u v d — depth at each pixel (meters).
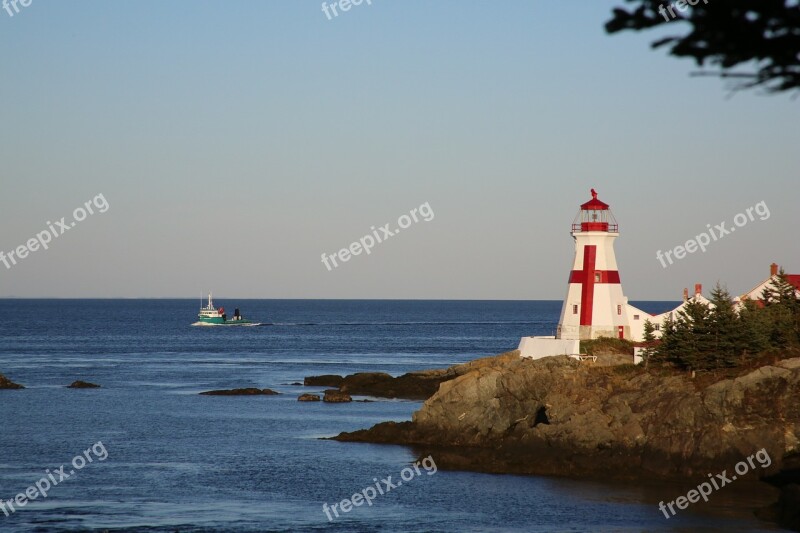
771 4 15.02
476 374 110.62
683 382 98.69
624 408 97.62
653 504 81.88
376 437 113.31
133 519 78.19
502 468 95.81
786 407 90.62
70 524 76.44
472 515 79.44
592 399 101.19
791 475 86.38
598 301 127.38
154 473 96.88
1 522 76.75
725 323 104.12
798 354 101.06
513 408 106.00
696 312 107.44
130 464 101.69
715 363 102.50
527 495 85.50
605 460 93.44
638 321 128.75
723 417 91.44
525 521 77.19
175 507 82.50
